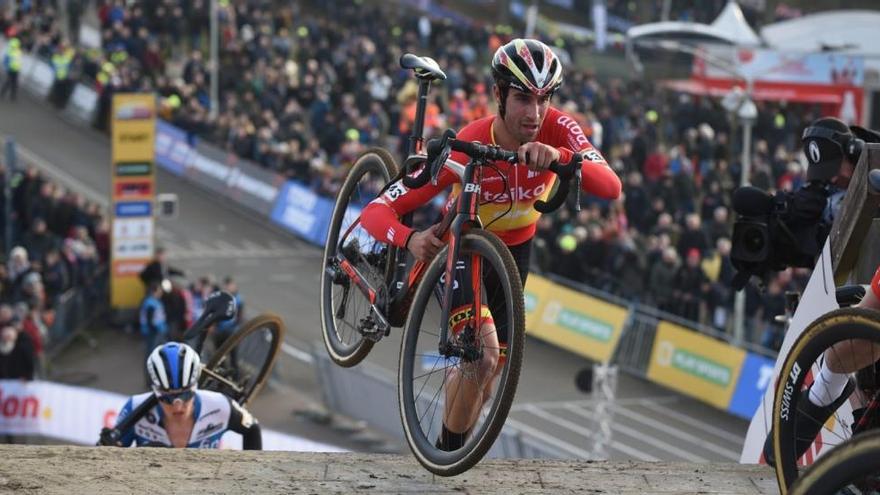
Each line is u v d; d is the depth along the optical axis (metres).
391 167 6.76
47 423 22.70
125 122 29.42
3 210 32.69
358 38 49.00
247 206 39.31
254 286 32.41
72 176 40.69
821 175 7.88
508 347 5.30
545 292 29.47
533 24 49.38
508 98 5.77
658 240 27.22
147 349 26.23
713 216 30.17
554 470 6.20
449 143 5.50
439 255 5.86
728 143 37.00
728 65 35.31
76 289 28.81
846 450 4.14
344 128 38.69
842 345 5.07
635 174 30.94
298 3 55.06
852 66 33.84
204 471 6.03
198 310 26.39
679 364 26.50
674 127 38.31
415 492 5.82
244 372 9.30
